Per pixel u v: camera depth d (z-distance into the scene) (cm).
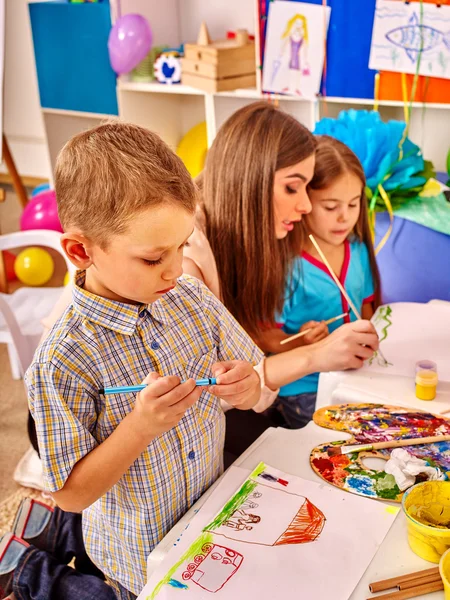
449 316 146
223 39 298
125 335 87
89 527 102
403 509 82
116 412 87
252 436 142
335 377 124
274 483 96
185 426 94
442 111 243
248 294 142
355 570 80
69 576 122
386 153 186
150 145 81
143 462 90
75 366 83
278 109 141
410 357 129
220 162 138
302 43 233
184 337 94
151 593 78
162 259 80
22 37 410
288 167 135
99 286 86
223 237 139
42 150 435
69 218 80
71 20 305
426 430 105
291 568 81
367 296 171
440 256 185
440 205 190
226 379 87
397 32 215
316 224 153
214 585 79
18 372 250
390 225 189
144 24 285
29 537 135
